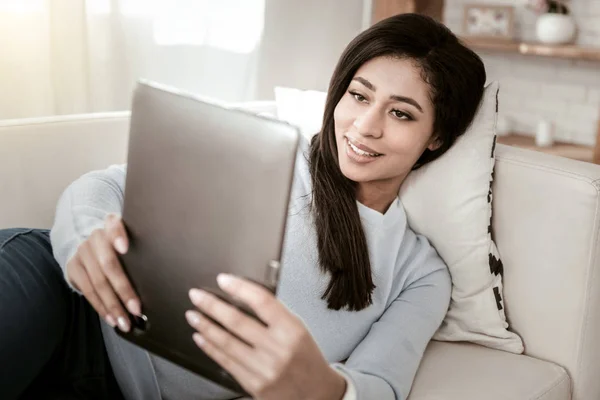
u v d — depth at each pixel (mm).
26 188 1253
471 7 3051
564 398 1241
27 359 945
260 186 668
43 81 1868
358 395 953
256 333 677
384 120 1148
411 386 1127
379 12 2645
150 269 743
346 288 1140
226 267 687
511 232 1288
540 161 1265
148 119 736
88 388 1082
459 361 1233
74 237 919
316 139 1224
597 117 2951
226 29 2236
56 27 1849
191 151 707
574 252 1222
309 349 700
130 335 778
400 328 1154
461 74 1179
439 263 1275
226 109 694
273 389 696
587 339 1249
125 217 761
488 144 1249
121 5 1979
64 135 1296
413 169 1280
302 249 1149
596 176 1208
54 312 992
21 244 1037
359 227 1165
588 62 2953
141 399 1048
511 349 1290
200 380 1087
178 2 2102
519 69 3148
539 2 2883
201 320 695
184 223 711
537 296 1272
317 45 2549
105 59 1981
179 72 2164
